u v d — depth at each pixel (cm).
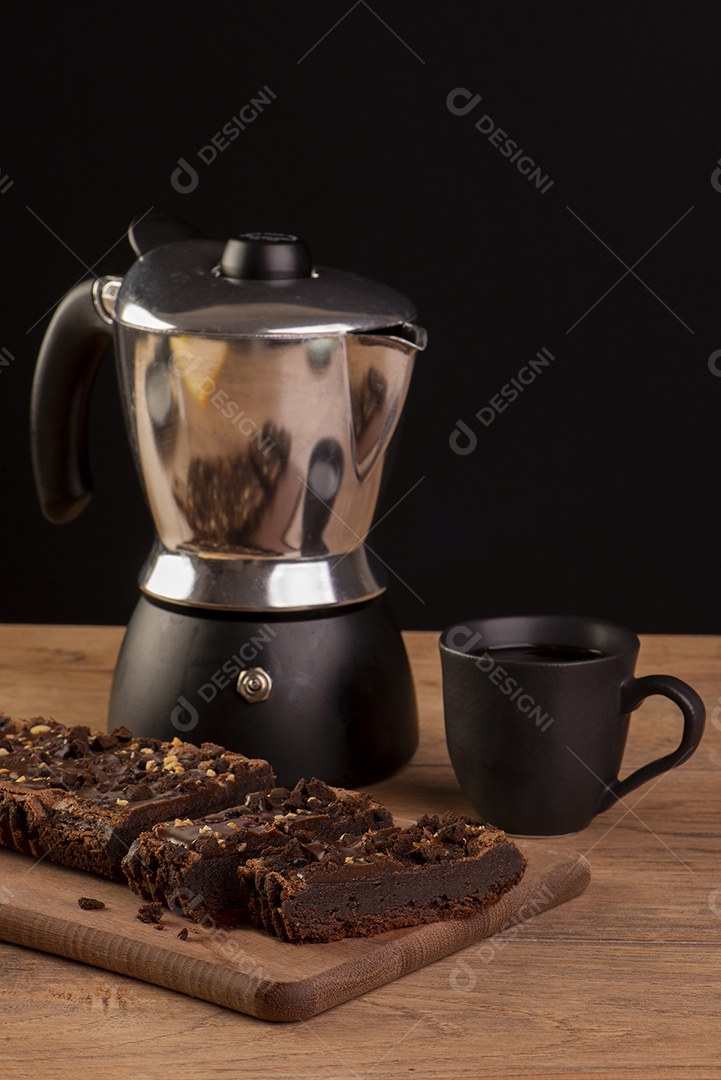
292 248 96
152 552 99
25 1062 81
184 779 92
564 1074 80
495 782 93
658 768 93
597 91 137
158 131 138
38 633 114
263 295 94
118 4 136
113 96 137
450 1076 80
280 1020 82
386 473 98
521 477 144
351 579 97
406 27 136
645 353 141
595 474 144
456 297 140
